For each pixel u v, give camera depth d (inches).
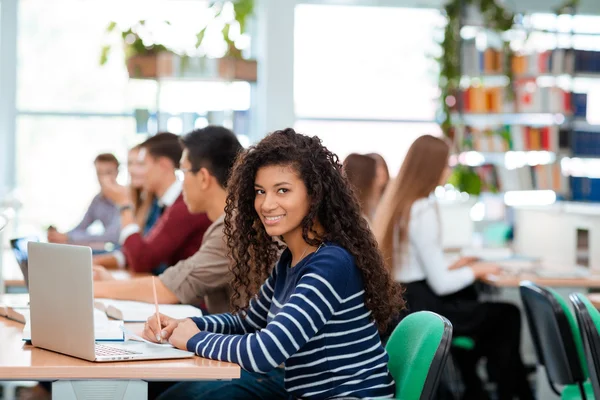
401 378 87.7
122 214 171.8
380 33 311.0
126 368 79.4
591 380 105.4
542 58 278.5
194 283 124.1
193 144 124.3
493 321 173.9
